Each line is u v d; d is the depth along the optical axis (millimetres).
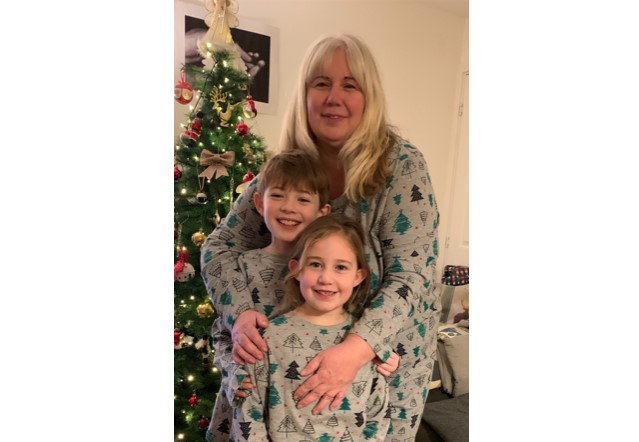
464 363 1246
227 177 1058
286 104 1010
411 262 874
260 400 870
